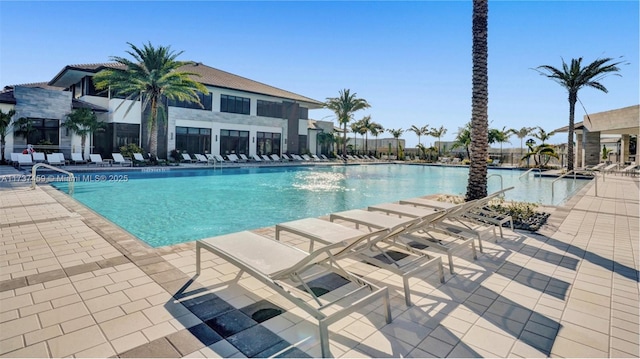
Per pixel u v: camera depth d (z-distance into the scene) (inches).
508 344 104.0
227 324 111.9
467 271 168.6
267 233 231.5
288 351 98.1
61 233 213.9
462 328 113.2
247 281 145.6
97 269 155.6
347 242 123.8
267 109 1194.0
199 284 141.8
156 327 108.7
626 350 101.3
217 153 1051.9
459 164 1327.5
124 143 858.8
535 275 163.3
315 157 1307.8
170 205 394.0
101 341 100.0
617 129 857.5
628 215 315.9
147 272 152.9
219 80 1098.1
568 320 119.4
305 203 429.1
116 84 739.4
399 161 1505.9
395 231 165.8
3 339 99.6
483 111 348.8
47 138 752.3
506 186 682.2
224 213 358.0
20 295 128.4
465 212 224.4
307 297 134.2
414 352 99.0
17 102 708.0
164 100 928.3
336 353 97.9
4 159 700.7
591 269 171.8
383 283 152.3
